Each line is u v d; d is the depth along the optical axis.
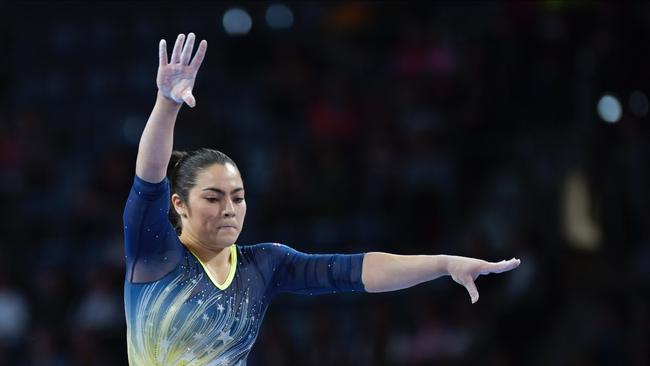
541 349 35.09
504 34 43.44
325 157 43.41
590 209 37.03
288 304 40.19
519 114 42.12
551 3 42.44
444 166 41.53
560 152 39.81
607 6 40.56
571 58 41.50
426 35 48.41
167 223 14.34
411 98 45.53
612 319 35.22
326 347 36.91
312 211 41.91
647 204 36.69
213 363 14.29
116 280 40.69
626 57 39.69
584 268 36.53
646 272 35.91
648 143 37.50
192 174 14.61
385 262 15.06
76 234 45.75
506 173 40.12
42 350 40.28
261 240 41.66
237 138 48.59
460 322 36.31
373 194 41.53
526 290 35.72
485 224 38.22
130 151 47.81
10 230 47.12
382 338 36.62
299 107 48.56
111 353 39.19
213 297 14.34
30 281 43.50
